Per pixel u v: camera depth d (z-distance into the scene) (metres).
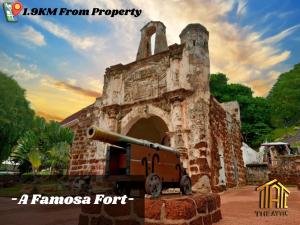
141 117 13.45
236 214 5.94
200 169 10.43
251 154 24.61
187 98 11.71
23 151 21.53
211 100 12.75
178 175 6.17
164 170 5.75
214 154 11.89
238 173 16.11
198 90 11.62
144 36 16.34
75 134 16.73
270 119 33.09
